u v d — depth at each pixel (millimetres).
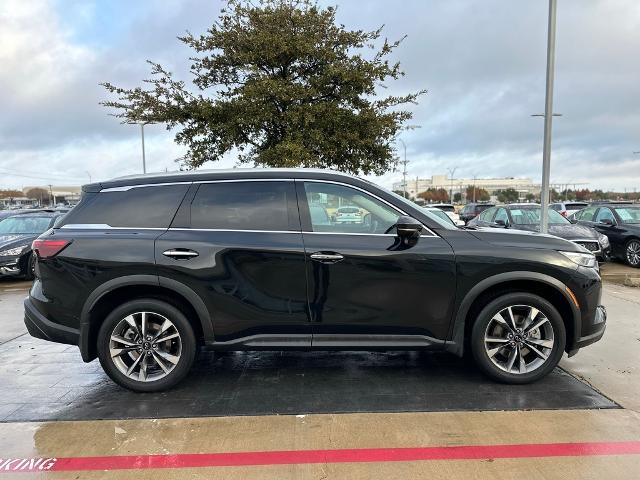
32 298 4098
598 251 10508
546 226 10633
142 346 4008
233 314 3951
